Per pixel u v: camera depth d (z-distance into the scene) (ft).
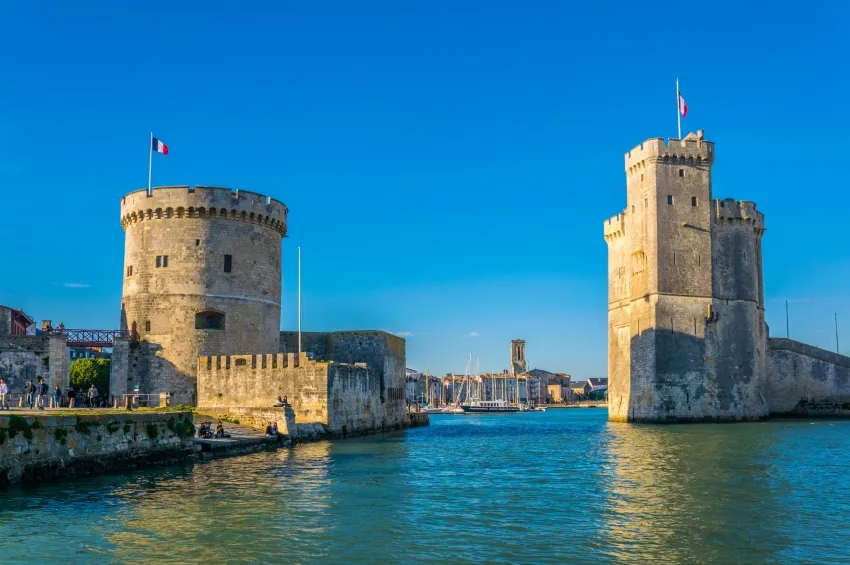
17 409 140.87
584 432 245.86
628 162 301.84
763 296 310.45
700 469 126.21
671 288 281.33
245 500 92.38
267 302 220.02
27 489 94.38
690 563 64.75
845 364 313.32
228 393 194.29
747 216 296.10
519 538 73.51
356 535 74.38
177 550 68.18
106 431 111.34
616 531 76.54
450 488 104.73
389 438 209.56
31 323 306.14
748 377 287.48
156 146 209.67
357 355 249.96
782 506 89.86
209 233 209.15
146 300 206.39
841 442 179.52
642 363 286.25
